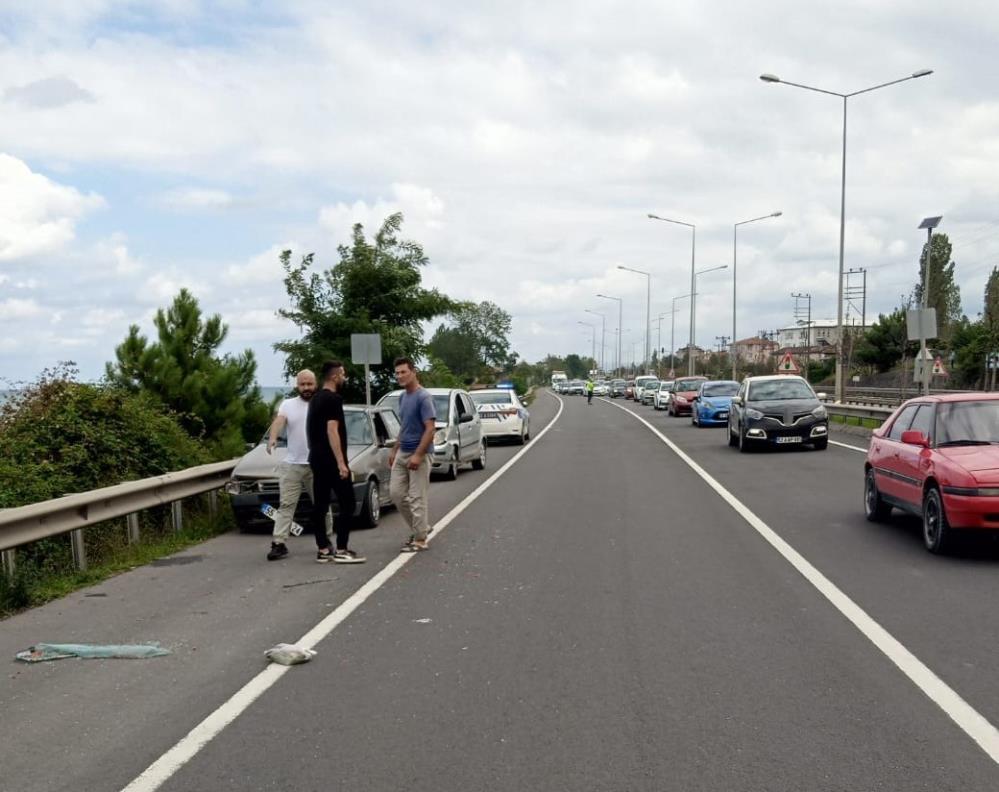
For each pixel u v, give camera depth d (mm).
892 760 4664
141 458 13898
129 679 6328
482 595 8531
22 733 5344
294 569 10133
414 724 5301
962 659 6312
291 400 10969
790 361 38469
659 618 7543
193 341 19938
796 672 6094
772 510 13625
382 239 27625
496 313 137750
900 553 10188
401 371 11047
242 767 4762
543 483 18062
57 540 10727
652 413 51781
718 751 4816
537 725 5234
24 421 13242
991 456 9805
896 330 75625
